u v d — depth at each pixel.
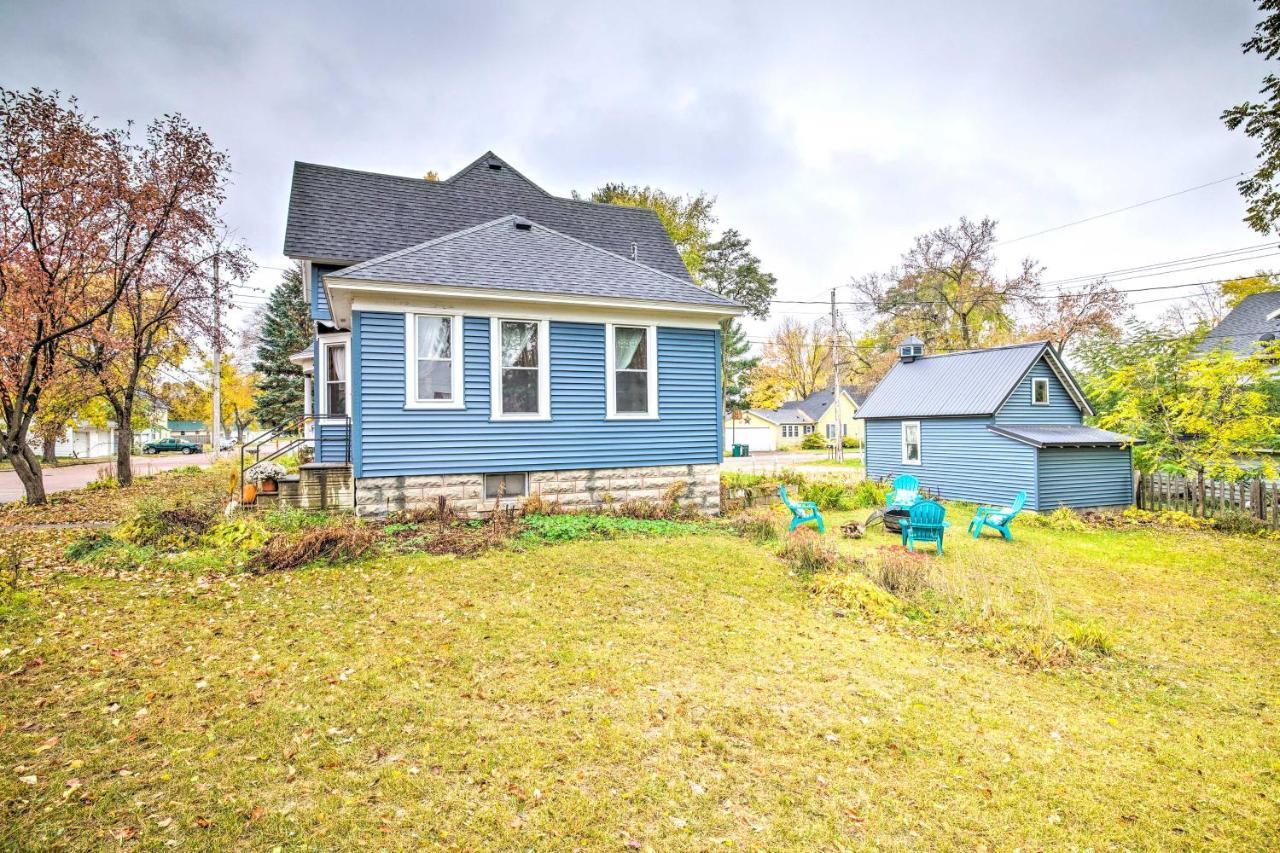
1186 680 5.59
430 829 3.02
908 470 20.84
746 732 4.11
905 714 4.52
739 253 44.53
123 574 7.27
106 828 2.92
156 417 34.34
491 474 10.74
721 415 12.76
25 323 13.27
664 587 7.30
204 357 27.28
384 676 4.69
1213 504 15.06
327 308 14.04
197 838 2.88
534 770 3.55
